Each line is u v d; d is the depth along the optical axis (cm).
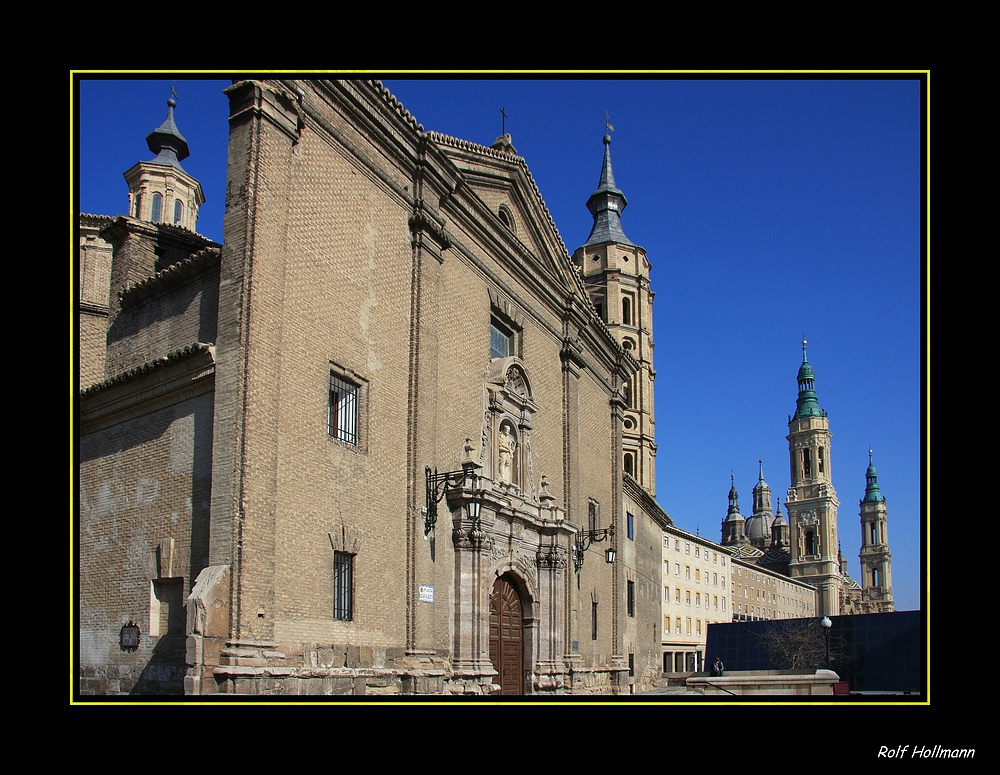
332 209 2275
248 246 1956
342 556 2173
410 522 2438
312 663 1986
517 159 3425
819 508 15900
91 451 2216
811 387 16838
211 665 1725
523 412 3247
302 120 2183
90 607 2102
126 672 1986
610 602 4034
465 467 2709
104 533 2123
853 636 5619
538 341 3516
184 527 1953
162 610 1977
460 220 2925
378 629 2253
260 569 1841
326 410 2162
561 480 3606
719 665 3712
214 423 1897
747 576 11862
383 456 2370
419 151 2689
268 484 1898
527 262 3425
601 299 6931
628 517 5103
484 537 2675
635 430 6800
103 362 2928
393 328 2489
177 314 2275
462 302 2914
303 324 2117
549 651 3145
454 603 2619
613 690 3781
